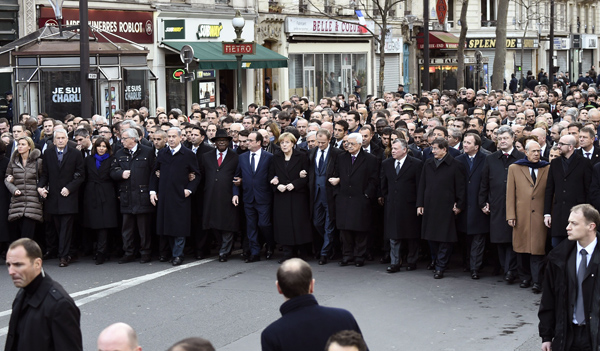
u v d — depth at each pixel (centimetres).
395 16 4975
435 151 1276
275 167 1398
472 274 1281
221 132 1429
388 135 1410
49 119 1628
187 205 1413
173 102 3216
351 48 4572
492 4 6122
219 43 3384
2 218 1448
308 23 4116
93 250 1538
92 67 2325
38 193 1431
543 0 6047
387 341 963
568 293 743
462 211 1282
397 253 1334
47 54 2264
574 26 7438
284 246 1423
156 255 1523
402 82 5116
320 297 1166
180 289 1230
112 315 1094
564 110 1978
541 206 1175
